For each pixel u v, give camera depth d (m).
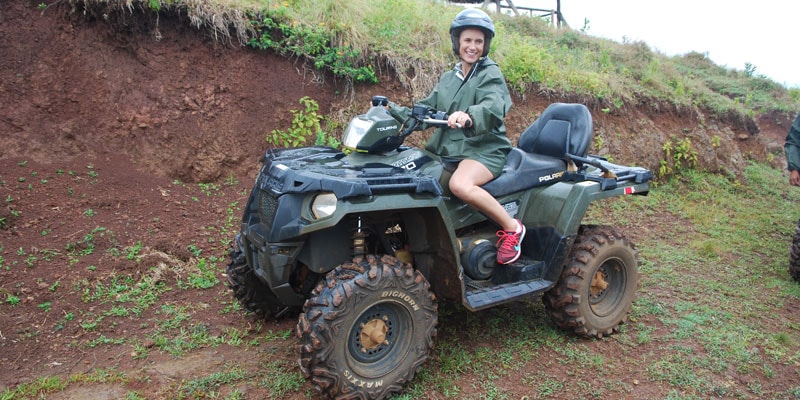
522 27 11.95
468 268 3.71
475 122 3.33
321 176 2.95
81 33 5.95
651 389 3.38
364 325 3.05
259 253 3.23
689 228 7.02
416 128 3.55
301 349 2.88
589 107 8.61
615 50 11.35
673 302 4.73
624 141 8.68
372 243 3.62
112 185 5.57
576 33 12.12
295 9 7.07
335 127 6.81
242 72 6.52
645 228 6.91
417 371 3.20
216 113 6.36
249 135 6.46
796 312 4.66
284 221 2.98
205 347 3.63
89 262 4.52
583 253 3.88
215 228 5.37
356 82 7.05
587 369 3.57
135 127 6.00
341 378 2.92
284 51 6.67
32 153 5.55
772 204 8.64
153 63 6.18
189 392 3.11
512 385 3.34
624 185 4.19
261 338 3.79
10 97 5.61
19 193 5.10
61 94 5.79
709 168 9.57
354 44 6.95
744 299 4.89
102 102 5.93
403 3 8.23
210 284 4.48
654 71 10.58
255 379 3.26
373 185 2.95
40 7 5.83
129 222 5.14
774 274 5.61
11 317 3.77
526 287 3.68
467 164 3.58
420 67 7.30
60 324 3.77
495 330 4.00
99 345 3.58
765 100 13.66
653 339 4.04
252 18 6.58
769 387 3.48
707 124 10.27
